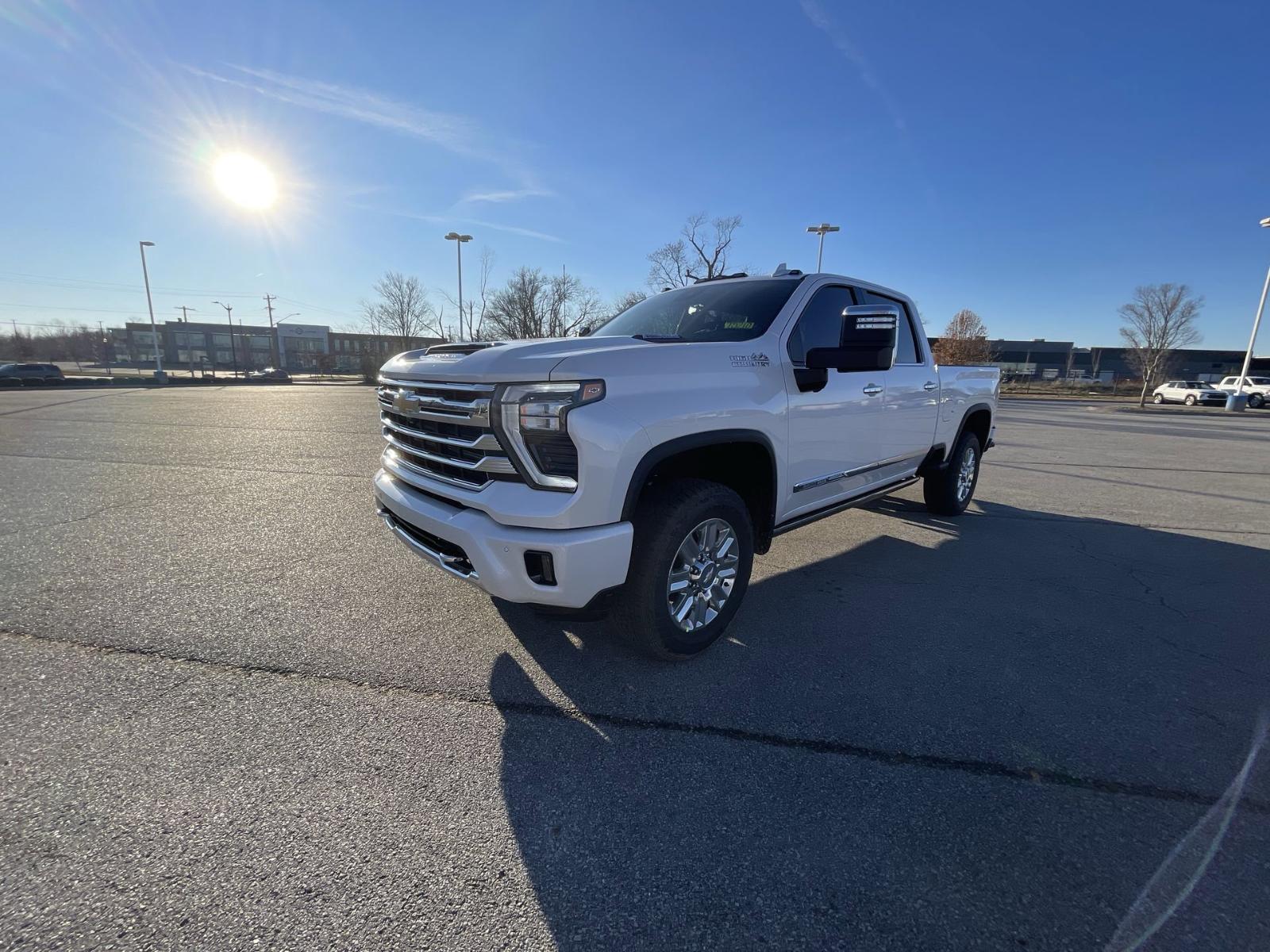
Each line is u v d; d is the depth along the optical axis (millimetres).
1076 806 2107
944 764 2318
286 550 4684
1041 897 1740
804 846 1919
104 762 2252
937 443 5250
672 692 2791
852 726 2553
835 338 3939
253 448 9914
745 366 3094
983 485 8086
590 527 2463
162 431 12156
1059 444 13258
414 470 3062
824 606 3809
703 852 1894
